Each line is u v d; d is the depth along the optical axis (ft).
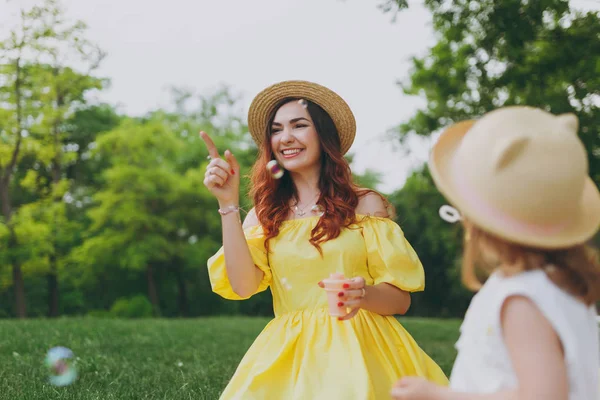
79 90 61.72
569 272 4.93
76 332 24.86
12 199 81.51
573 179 4.85
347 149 10.41
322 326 8.86
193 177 72.90
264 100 10.21
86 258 69.31
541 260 4.93
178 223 73.77
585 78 25.76
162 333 26.58
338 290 7.47
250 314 85.87
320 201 9.61
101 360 17.47
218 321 37.42
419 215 66.03
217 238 78.43
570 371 4.62
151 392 13.39
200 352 20.21
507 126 5.04
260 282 9.60
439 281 75.46
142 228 71.82
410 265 9.16
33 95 59.57
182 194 72.08
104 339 22.77
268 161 10.11
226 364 17.63
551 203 4.84
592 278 5.00
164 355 19.34
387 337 8.86
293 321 9.05
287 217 9.77
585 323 4.93
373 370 8.54
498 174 4.91
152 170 69.87
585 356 4.81
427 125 38.37
